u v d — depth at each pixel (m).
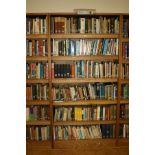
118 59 3.64
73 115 3.70
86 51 3.63
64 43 3.60
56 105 3.65
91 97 3.68
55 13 3.51
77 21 3.60
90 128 3.71
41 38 3.57
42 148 3.62
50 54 3.54
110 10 3.82
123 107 3.72
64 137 3.69
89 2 3.79
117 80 3.66
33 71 3.58
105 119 3.74
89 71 3.65
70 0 3.76
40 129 3.65
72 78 3.62
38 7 3.73
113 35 3.61
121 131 3.75
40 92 3.62
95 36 3.59
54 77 3.61
